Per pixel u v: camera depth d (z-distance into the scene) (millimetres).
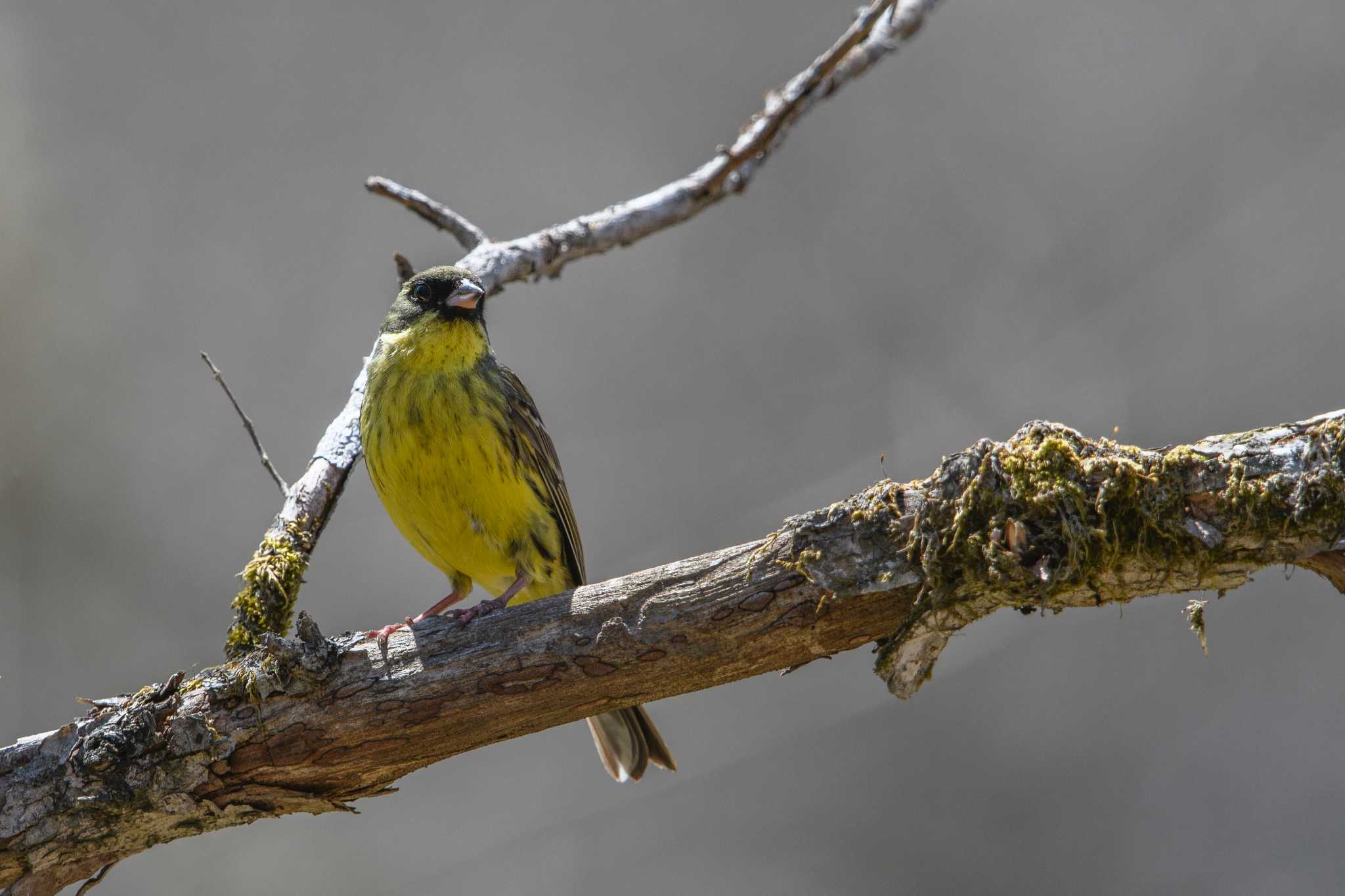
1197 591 6422
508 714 7180
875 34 12148
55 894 7324
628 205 12156
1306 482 6027
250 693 7051
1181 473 6188
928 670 6957
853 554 6672
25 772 7012
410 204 11719
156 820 7168
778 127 11367
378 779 7336
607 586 7141
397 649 7168
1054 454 6301
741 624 6883
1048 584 6293
